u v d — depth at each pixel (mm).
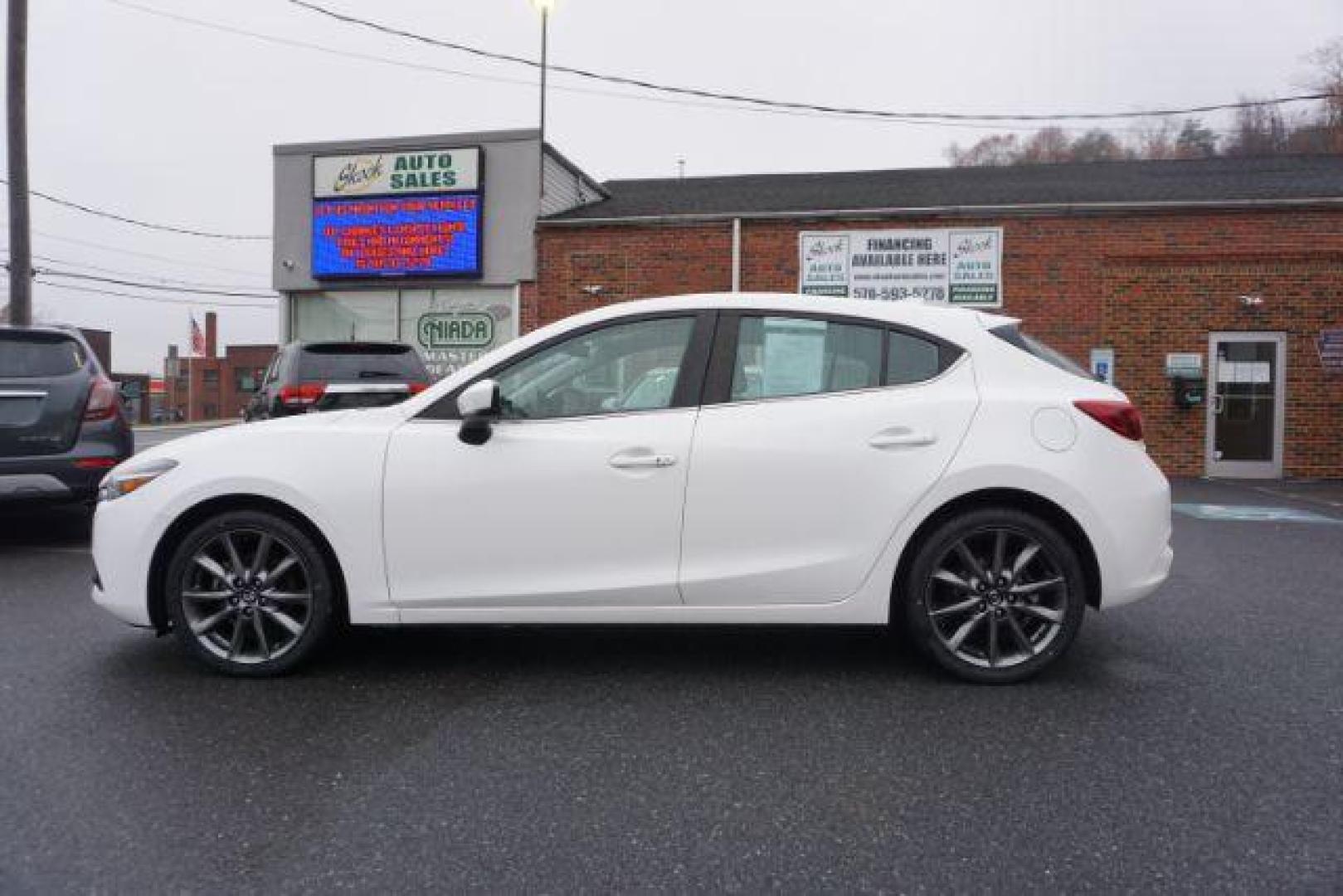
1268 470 13523
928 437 3898
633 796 2924
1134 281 13719
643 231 15195
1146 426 13766
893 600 4086
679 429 3939
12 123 13281
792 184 19062
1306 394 13383
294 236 16875
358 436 3996
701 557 3914
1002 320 4207
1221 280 13508
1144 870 2479
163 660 4312
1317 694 3842
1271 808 2826
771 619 3941
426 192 16172
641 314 4113
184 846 2607
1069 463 3887
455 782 3031
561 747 3311
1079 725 3508
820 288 14547
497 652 4488
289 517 4008
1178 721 3549
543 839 2658
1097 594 4000
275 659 4016
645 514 3900
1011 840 2645
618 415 3994
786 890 2395
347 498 3916
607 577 3914
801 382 4035
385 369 10305
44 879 2438
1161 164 18688
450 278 16172
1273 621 5000
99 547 4070
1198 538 7855
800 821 2764
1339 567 6520
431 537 3918
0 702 3738
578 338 4094
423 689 3945
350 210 16516
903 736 3410
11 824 2730
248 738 3393
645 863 2525
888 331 4086
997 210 13922
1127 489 3926
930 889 2395
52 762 3168
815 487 3893
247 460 3969
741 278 14797
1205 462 13633
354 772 3105
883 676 4102
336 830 2703
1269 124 31656
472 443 3938
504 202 15953
